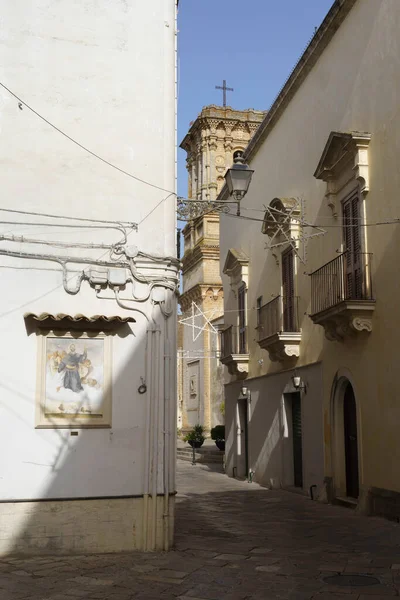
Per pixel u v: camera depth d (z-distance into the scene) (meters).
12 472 8.84
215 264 38.88
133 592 7.05
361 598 6.86
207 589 7.19
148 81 10.23
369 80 13.22
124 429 9.27
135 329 9.56
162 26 10.45
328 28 15.08
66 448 9.06
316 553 9.12
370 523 11.60
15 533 8.73
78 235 9.61
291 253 17.84
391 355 12.04
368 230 13.08
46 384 9.16
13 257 9.30
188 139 43.19
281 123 19.12
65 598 6.81
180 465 28.20
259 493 17.38
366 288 12.95
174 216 10.12
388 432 12.06
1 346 9.09
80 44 10.04
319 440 15.48
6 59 9.75
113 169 9.88
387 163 12.39
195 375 39.34
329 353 14.99
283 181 18.78
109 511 9.04
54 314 9.27
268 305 19.31
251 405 21.45
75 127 9.85
